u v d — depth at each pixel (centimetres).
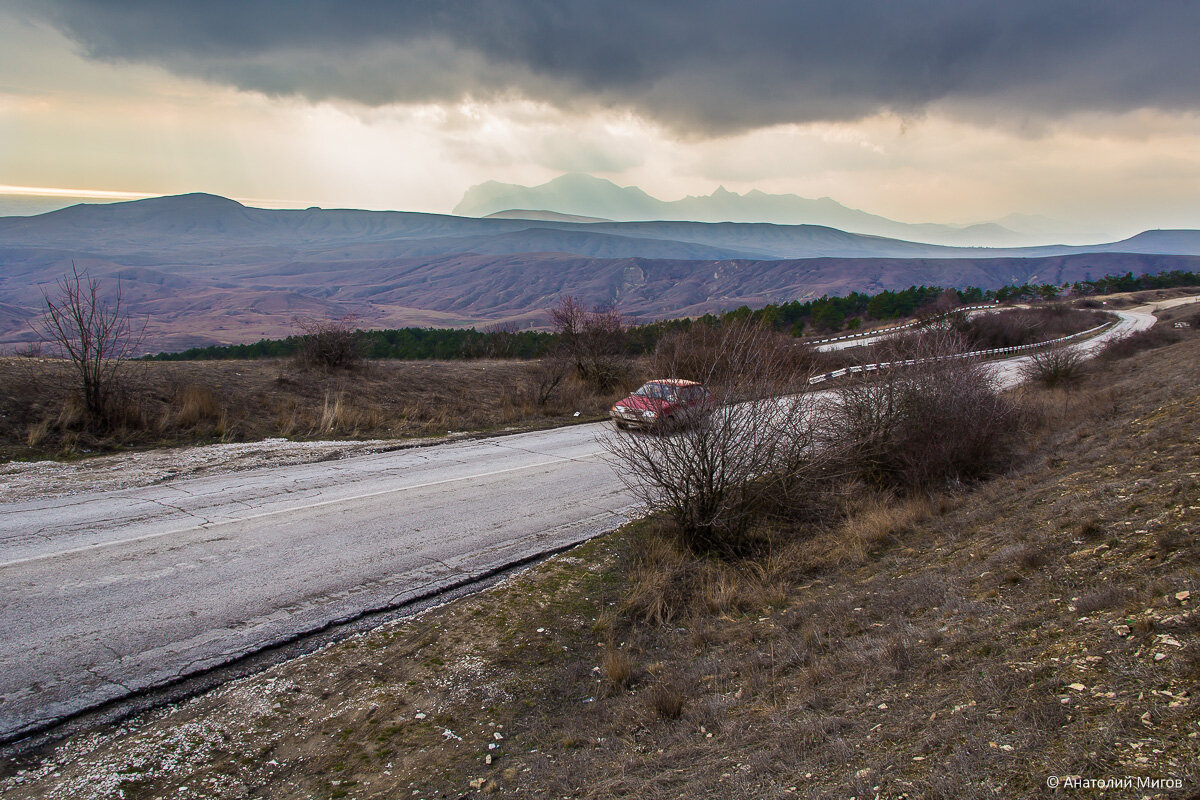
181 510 829
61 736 398
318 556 704
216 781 368
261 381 1606
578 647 545
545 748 403
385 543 758
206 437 1227
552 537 815
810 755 323
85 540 704
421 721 430
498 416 1739
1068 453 981
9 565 625
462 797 353
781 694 414
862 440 971
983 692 331
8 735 393
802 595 622
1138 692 285
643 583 651
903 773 279
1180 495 564
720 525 760
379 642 533
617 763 369
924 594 525
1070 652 347
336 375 1781
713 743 368
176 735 405
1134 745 248
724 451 740
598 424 1703
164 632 525
